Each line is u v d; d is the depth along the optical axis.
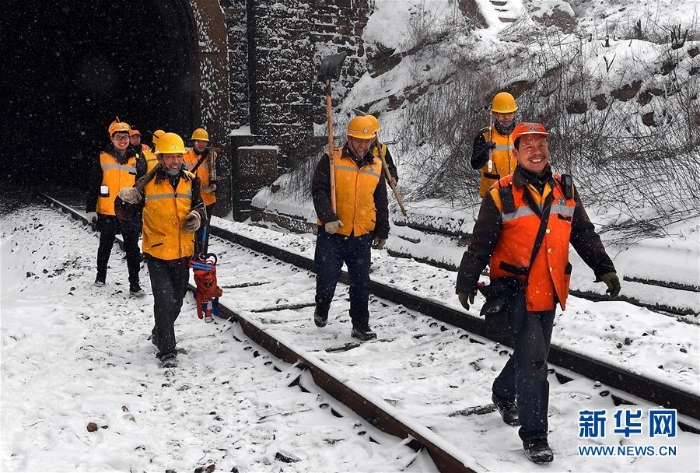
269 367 6.21
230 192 18.89
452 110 16.31
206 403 5.56
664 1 18.25
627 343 5.95
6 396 5.73
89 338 7.32
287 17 18.97
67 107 27.75
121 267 11.02
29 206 19.95
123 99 25.70
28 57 27.44
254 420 5.19
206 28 18.27
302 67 19.22
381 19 20.44
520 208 4.13
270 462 4.55
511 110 8.32
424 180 14.58
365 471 4.32
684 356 5.50
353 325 6.85
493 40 17.94
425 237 12.73
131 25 22.00
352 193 6.56
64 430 5.05
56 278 10.91
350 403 5.15
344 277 8.97
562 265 4.16
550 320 4.27
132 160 9.64
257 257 10.98
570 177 4.23
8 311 8.30
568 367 5.53
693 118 11.17
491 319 4.22
